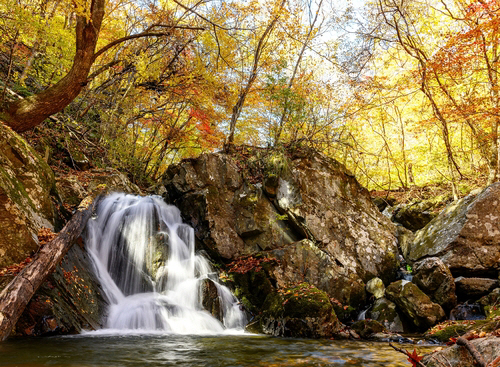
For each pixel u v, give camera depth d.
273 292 6.59
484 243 7.13
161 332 5.45
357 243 8.16
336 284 7.29
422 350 4.46
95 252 6.73
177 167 8.68
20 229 4.84
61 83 6.90
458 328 5.16
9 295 3.84
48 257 4.64
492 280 6.79
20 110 6.72
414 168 13.52
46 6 8.67
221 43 10.66
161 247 7.22
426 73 9.03
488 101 9.16
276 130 9.70
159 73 11.06
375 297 7.30
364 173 13.43
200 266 7.52
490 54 9.42
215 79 10.23
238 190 8.53
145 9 10.98
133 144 12.22
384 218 8.98
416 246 8.23
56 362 3.08
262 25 10.48
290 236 8.16
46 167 6.40
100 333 4.86
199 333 5.67
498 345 2.63
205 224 7.91
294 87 10.82
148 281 6.87
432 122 10.02
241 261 7.49
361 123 13.06
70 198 7.46
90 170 9.80
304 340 5.17
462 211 7.62
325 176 8.63
